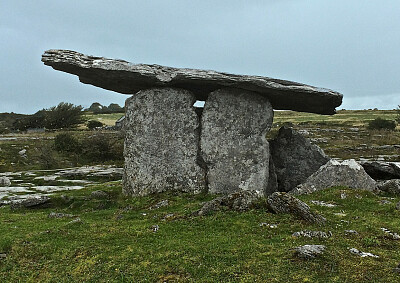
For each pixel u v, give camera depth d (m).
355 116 74.50
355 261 7.78
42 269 8.62
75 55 16.06
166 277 7.68
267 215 10.99
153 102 16.72
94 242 9.88
